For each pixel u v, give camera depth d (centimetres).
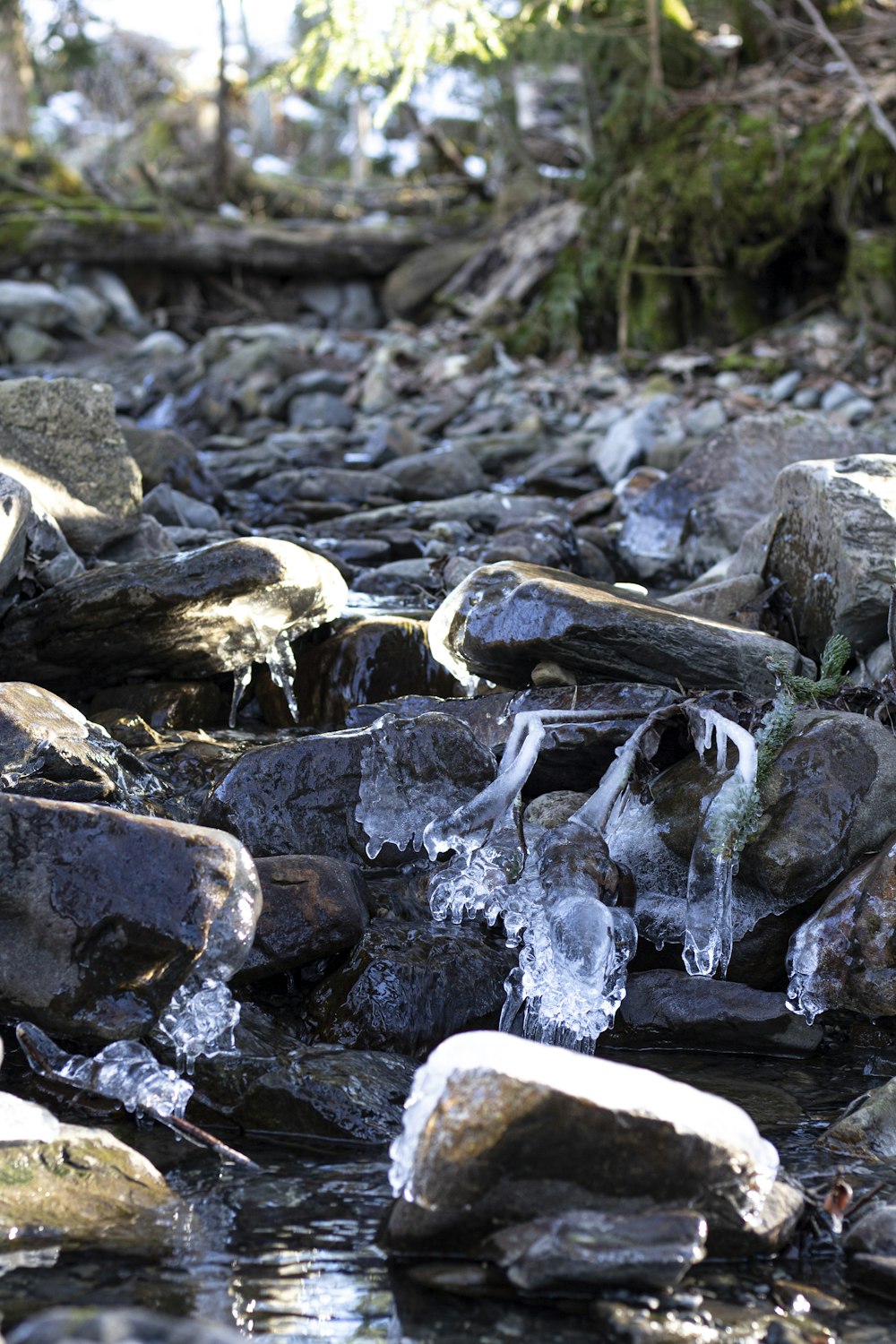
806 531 350
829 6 661
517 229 736
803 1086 289
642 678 323
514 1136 261
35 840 283
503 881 303
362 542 411
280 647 343
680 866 308
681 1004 297
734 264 639
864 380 562
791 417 427
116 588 334
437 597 379
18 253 728
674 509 420
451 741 313
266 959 294
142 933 281
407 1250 263
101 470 365
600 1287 259
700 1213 262
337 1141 279
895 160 594
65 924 282
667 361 609
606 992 297
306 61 503
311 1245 263
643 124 648
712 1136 262
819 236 636
